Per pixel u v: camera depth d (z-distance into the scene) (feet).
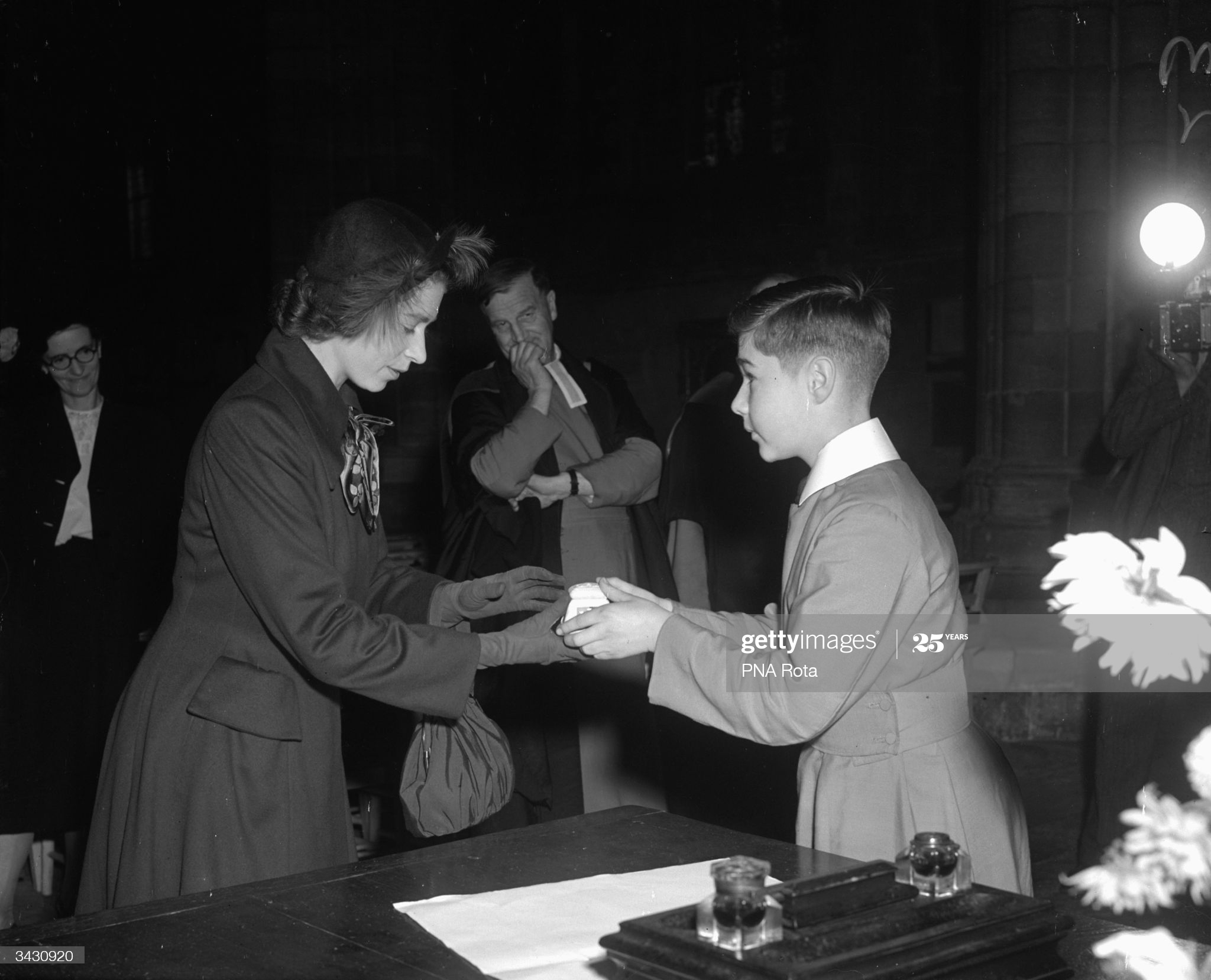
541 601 7.59
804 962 3.44
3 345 12.71
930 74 37.60
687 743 17.31
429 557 28.27
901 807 6.27
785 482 13.21
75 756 12.25
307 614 6.57
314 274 6.99
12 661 12.09
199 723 6.76
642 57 43.80
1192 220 14.94
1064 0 21.77
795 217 40.65
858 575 6.05
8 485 12.36
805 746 6.75
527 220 46.42
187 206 48.70
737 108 42.04
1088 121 21.67
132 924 4.46
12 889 12.17
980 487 22.72
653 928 3.75
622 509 12.11
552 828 5.63
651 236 43.96
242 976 3.97
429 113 31.12
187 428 49.34
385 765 13.33
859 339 6.48
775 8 40.86
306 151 30.48
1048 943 3.84
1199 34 20.97
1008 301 22.50
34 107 48.96
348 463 7.15
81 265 50.75
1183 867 9.41
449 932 4.31
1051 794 16.84
